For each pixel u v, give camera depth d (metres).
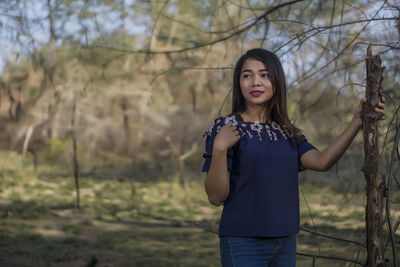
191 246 6.92
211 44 3.90
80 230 7.73
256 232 1.95
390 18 3.13
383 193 1.91
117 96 12.84
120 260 5.98
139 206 10.22
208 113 11.07
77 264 5.71
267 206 1.96
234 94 2.18
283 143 2.05
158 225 8.63
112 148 17.69
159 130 14.91
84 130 16.34
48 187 12.67
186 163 15.09
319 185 10.97
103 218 9.04
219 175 1.89
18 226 7.72
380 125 3.64
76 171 10.29
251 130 2.01
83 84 10.98
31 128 13.74
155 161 16.64
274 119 2.15
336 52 3.66
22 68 8.02
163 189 12.91
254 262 1.96
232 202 1.99
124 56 4.10
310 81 3.94
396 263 1.88
